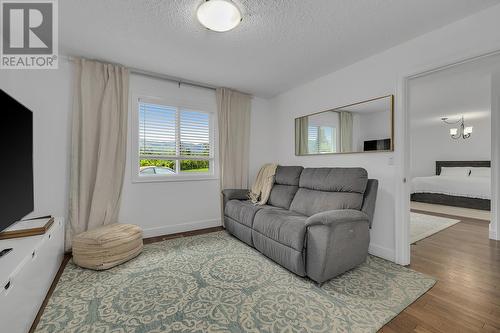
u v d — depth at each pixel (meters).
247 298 1.63
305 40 2.14
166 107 3.14
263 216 2.37
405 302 1.58
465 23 1.79
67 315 1.44
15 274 1.11
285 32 2.01
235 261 2.25
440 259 2.31
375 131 2.41
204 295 1.67
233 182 3.60
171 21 1.86
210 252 2.47
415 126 6.34
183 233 3.17
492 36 1.66
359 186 2.21
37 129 2.34
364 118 2.52
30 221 1.84
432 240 2.87
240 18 1.74
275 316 1.44
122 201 2.80
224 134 3.49
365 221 2.04
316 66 2.72
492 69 2.69
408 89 2.22
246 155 3.76
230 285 1.80
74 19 1.83
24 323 1.22
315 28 1.95
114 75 2.66
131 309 1.50
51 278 1.77
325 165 3.02
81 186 2.46
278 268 2.10
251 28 1.95
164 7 1.68
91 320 1.40
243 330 1.32
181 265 2.15
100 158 2.52
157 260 2.26
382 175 2.37
